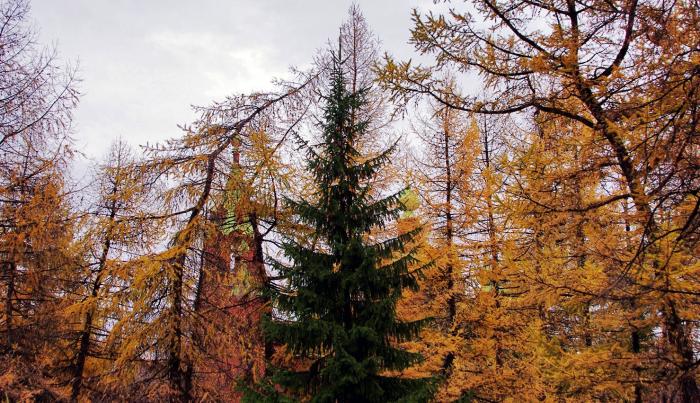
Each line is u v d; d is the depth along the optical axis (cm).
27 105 1084
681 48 555
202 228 1063
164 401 970
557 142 738
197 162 1145
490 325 1130
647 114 530
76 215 1137
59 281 1172
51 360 1173
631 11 633
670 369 706
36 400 992
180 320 993
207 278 1077
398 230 1245
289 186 1165
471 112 788
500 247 1119
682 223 647
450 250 1175
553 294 744
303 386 773
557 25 684
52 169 1136
